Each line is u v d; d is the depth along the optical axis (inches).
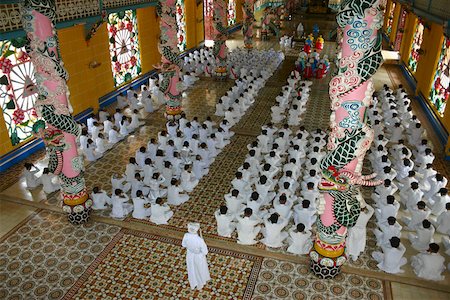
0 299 280.8
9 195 400.2
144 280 298.5
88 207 356.8
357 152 249.4
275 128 509.4
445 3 470.6
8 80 448.8
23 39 454.6
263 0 1595.7
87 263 313.6
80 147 486.3
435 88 603.8
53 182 416.5
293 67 878.4
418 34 769.6
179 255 323.3
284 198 346.9
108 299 281.9
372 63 233.9
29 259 316.5
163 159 440.1
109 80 650.8
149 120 585.0
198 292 288.0
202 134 503.2
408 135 533.3
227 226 341.7
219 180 429.4
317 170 421.7
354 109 243.9
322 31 1306.6
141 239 340.2
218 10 722.8
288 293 286.8
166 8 503.8
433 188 386.6
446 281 299.7
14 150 465.4
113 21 650.2
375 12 224.5
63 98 312.7
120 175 435.8
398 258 300.7
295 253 324.5
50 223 358.6
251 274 303.6
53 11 291.7
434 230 337.4
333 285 293.6
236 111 582.2
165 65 531.5
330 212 272.8
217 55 757.3
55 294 285.6
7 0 363.6
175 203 386.3
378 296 284.5
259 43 1134.4
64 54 528.4
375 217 373.1
